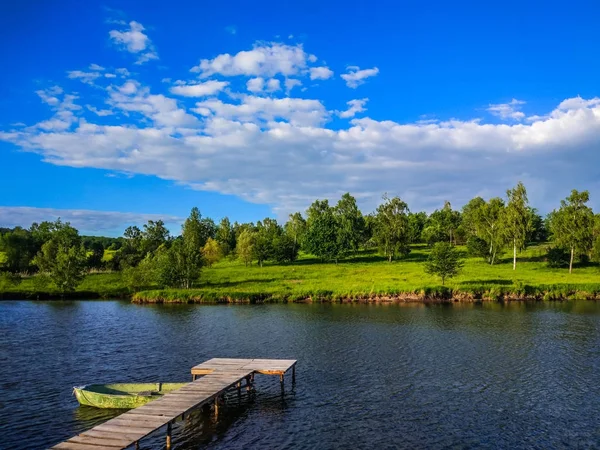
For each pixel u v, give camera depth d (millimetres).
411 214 187125
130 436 20391
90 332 53375
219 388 27406
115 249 199500
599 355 41000
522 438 24078
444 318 60656
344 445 23281
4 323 60000
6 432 24750
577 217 105625
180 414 23141
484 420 26438
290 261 140250
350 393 31109
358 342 46719
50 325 58281
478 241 123938
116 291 91812
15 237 132625
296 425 25797
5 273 96938
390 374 35406
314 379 34312
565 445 23266
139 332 53250
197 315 65562
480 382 33344
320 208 177500
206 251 130625
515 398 30031
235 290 85375
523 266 112812
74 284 89438
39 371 36844
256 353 42469
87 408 28156
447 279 91562
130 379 34594
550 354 41375
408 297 78312
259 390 31875
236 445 23312
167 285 91625
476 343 45969
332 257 131000
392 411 27828
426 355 41219
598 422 26109
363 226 157500
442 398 30047
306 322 58750
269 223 181500
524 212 110750
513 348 43688
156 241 175375
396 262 129000
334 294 79125
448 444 23391
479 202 166500
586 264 114688
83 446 19469
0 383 33656
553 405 28750
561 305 71312
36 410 27953
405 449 22828
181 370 36938
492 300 77125
